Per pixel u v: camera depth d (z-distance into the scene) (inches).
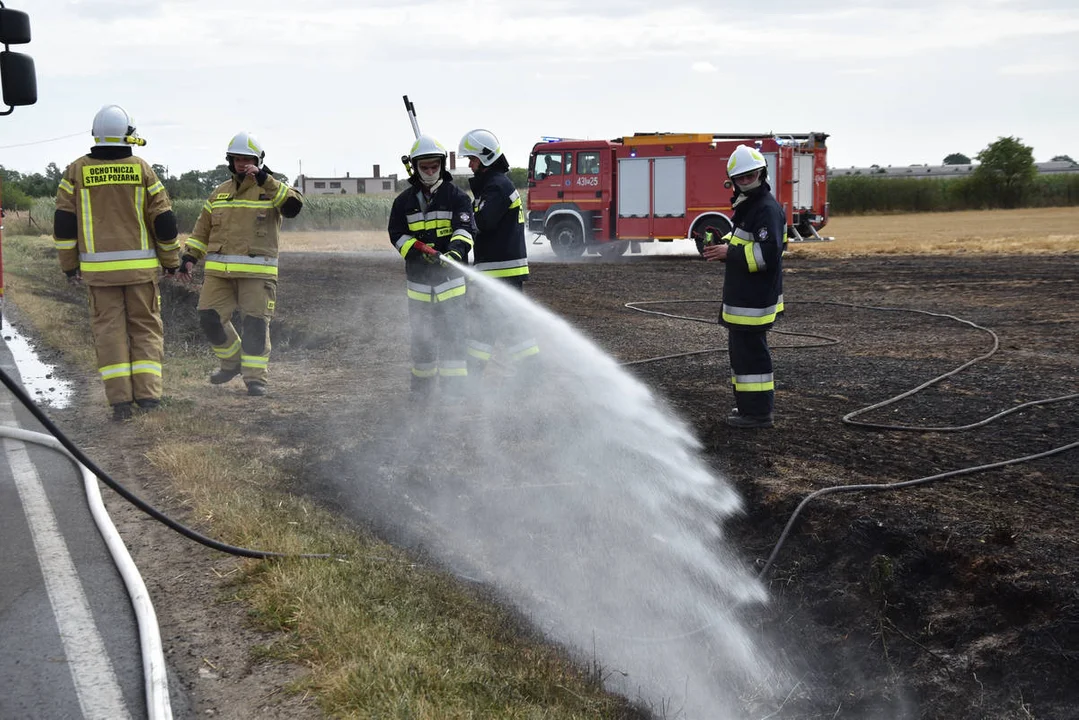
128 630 136.9
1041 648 151.9
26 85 185.2
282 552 162.4
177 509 185.2
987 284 539.8
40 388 293.1
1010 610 159.8
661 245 920.3
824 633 177.5
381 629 136.8
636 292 557.9
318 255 934.4
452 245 256.8
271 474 208.1
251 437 239.3
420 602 156.0
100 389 290.4
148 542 169.0
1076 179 2133.4
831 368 321.1
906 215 1937.7
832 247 878.4
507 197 272.5
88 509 185.6
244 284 285.1
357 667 123.6
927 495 196.2
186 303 562.3
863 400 275.4
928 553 175.9
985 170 2107.5
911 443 231.9
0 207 233.5
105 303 250.1
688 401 278.4
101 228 247.0
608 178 847.7
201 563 159.9
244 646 132.3
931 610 168.1
